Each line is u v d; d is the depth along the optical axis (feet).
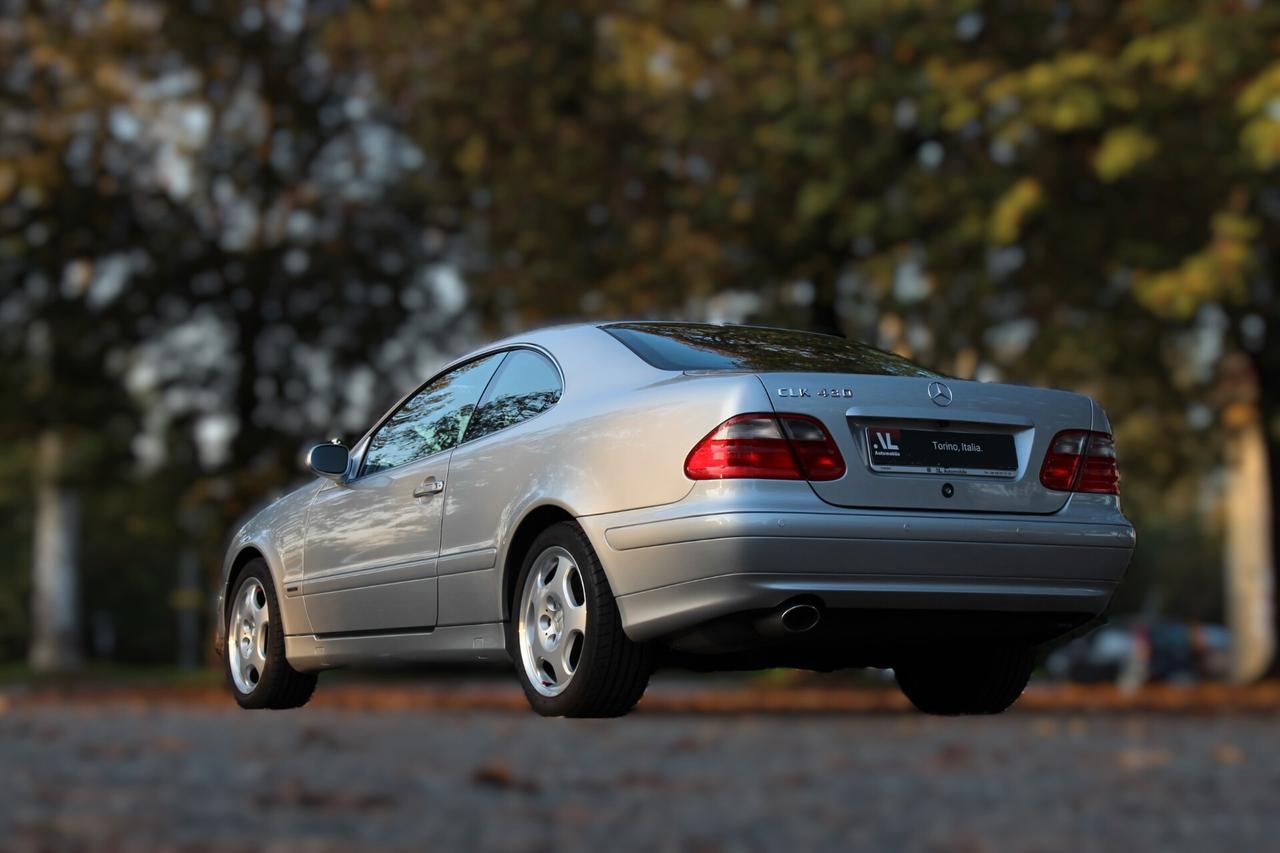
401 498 26.94
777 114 73.00
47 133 100.99
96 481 116.06
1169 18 67.00
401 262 110.63
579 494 23.03
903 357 26.04
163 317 108.58
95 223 104.94
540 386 25.12
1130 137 65.62
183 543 118.83
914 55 70.85
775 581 21.33
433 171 89.25
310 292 109.40
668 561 21.83
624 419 22.89
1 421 107.34
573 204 80.69
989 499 22.59
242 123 107.76
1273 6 65.87
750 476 21.52
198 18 102.27
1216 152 68.80
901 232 69.72
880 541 21.66
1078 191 71.67
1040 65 66.85
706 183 77.61
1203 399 94.43
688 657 23.50
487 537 24.70
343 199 109.60
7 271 103.40
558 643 23.34
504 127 82.17
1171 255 70.44
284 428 111.75
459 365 27.55
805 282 78.89
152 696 94.79
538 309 82.69
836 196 70.08
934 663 26.91
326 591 28.60
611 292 78.84
